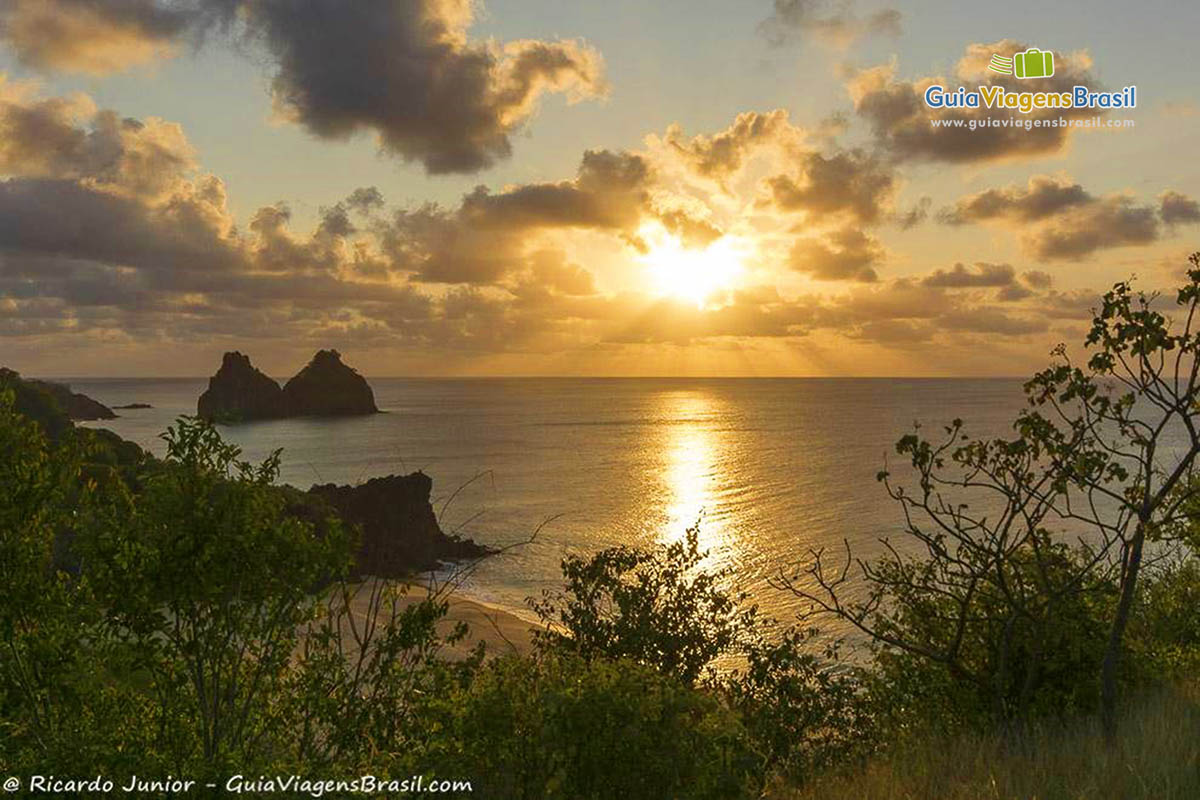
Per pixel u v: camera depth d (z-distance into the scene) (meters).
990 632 11.03
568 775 6.12
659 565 12.77
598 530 92.94
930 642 11.60
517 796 6.26
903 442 10.28
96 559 5.91
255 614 6.22
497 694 6.52
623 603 12.30
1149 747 7.89
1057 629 10.64
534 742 6.27
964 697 11.19
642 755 6.07
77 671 5.86
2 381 6.44
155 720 6.25
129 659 6.03
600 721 6.14
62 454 6.24
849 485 123.50
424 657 7.38
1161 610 14.85
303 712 6.81
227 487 6.15
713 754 6.23
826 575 52.66
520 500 117.88
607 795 6.11
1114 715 9.43
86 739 5.62
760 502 109.94
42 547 6.13
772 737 10.53
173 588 5.95
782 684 11.39
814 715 11.21
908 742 10.48
